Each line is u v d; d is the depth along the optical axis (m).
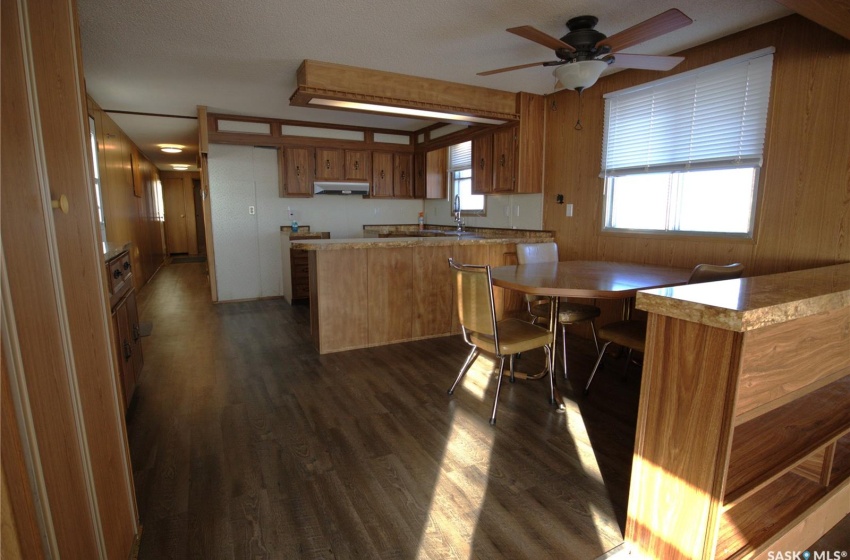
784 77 2.71
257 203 5.87
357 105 3.78
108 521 1.30
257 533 1.66
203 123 5.00
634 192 3.73
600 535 1.66
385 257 3.89
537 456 2.18
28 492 0.80
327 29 2.86
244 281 5.92
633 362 3.42
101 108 4.84
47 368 0.94
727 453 1.27
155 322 4.75
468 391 2.95
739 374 1.23
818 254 2.62
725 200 3.12
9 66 0.84
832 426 1.71
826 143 2.55
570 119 4.22
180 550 1.57
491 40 3.04
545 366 3.36
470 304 2.54
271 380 3.14
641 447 1.51
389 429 2.44
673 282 2.54
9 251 0.79
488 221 5.45
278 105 4.87
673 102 3.33
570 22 2.71
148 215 8.44
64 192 1.13
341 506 1.81
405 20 2.72
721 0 2.47
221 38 2.99
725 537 1.47
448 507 1.81
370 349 3.83
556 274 2.84
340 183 6.10
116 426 1.45
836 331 1.57
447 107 3.98
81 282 1.21
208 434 2.38
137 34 2.91
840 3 1.84
